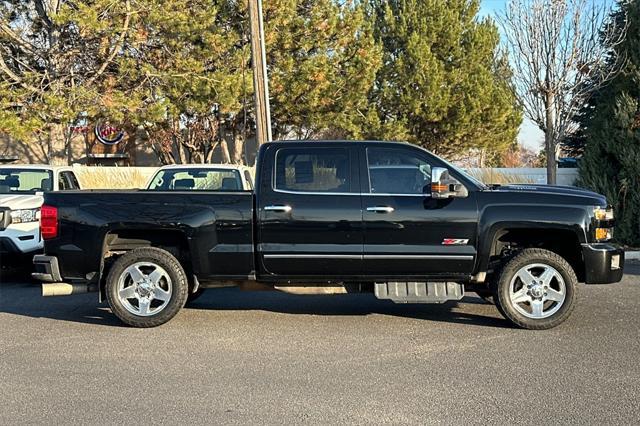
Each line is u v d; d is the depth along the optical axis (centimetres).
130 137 2847
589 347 607
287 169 683
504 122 2525
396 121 2386
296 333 666
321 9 2088
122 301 685
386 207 663
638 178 1351
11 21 2025
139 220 677
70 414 451
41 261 689
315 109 2152
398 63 2381
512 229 680
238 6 1944
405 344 623
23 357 586
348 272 673
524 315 671
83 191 698
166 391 496
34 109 1822
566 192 691
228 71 1938
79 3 1703
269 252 671
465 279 678
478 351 598
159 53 1966
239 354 593
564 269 664
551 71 1509
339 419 439
